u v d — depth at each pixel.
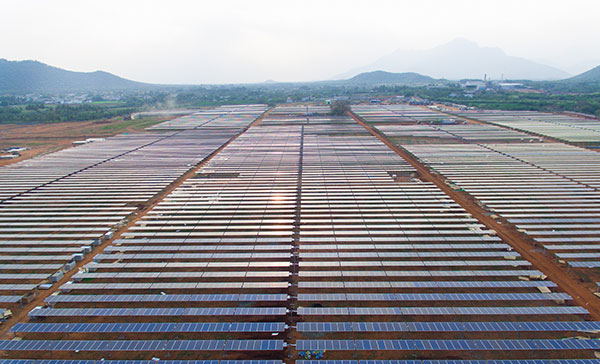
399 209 57.72
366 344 29.58
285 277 39.97
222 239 48.53
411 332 31.27
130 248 46.22
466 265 41.31
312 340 29.98
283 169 82.81
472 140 112.06
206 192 67.50
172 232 51.12
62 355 29.53
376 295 35.62
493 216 54.81
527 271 39.25
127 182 76.06
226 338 31.16
